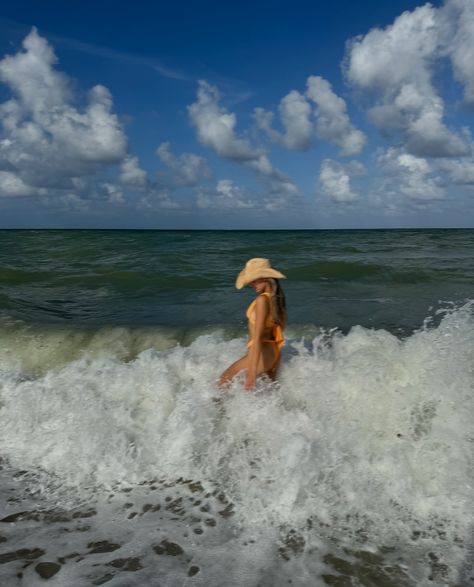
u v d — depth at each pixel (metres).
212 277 11.57
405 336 6.25
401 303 8.25
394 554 2.48
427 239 32.25
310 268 12.85
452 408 3.51
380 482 2.97
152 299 8.93
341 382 3.85
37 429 3.76
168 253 18.77
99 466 3.34
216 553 2.50
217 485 3.14
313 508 2.84
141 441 3.51
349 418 3.54
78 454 3.45
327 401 3.75
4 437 3.76
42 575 2.34
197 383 4.17
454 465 3.04
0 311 7.63
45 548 2.55
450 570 2.35
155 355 4.76
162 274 12.08
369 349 4.25
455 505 2.79
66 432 3.65
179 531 2.69
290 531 2.68
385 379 3.83
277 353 4.10
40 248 21.83
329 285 10.38
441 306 7.96
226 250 20.48
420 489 2.91
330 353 4.63
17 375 5.31
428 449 3.18
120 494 3.08
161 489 3.12
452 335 4.39
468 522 2.69
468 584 2.26
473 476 2.97
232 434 3.53
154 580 2.30
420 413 3.53
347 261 14.49
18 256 17.61
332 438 3.33
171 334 6.39
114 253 18.77
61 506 2.96
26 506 2.96
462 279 10.88
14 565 2.41
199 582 2.28
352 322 6.98
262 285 4.08
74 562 2.44
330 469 3.04
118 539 2.62
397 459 3.09
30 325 6.75
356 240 30.72
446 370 3.87
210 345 4.98
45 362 5.70
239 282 4.10
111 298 9.05
